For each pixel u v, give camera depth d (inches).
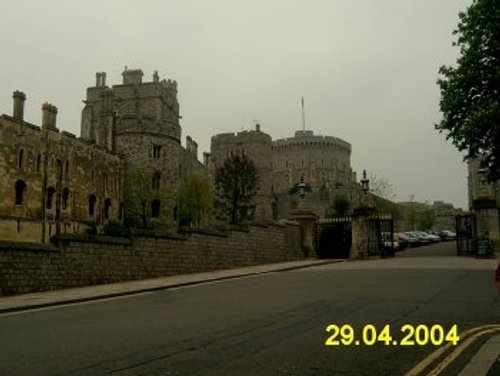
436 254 1429.6
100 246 749.9
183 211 2454.5
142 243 826.8
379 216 1334.9
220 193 2824.8
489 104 899.4
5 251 613.9
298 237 1347.2
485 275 717.9
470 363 265.4
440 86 978.1
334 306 455.8
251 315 418.3
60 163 1923.0
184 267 912.9
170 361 273.3
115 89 2918.3
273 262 1201.4
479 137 913.5
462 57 952.3
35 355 292.0
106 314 457.7
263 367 259.6
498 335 331.0
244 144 3722.9
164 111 2957.7
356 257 1269.7
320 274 821.2
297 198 3553.2
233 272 921.5
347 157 5305.1
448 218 4463.6
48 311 498.9
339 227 1373.0
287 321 386.9
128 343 319.3
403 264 985.5
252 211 2851.9
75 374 250.7
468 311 419.2
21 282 629.9
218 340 324.2
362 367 260.1
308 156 5059.1
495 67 892.0
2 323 425.4
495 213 1227.9
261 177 3659.0
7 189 1672.0
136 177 2335.1
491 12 897.5
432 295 517.0
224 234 1030.4
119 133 2388.0
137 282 763.4
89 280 726.5
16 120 1723.7
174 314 441.4
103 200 2183.8
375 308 439.5
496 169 957.2
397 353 288.2
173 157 2438.5
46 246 666.2
